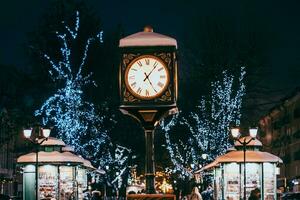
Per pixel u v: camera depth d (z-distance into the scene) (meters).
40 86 59.12
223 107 59.97
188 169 71.56
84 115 58.94
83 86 59.88
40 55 58.94
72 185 33.19
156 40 10.55
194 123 69.88
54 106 55.69
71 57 59.25
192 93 65.44
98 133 60.62
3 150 74.00
